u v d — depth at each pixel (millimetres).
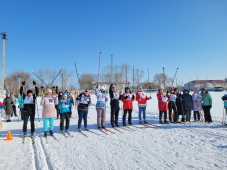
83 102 6469
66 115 6418
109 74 50969
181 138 5055
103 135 5750
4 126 7906
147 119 8953
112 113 7020
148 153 3920
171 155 3756
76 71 7949
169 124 7371
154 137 5289
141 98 7645
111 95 6969
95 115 11172
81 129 6777
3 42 14898
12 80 45094
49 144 4844
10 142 5164
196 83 79500
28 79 47812
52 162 3523
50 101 5879
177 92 8102
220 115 9617
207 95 7379
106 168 3193
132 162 3441
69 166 3320
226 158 3467
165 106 7551
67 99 6496
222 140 4637
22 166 3377
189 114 7762
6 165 3441
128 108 7191
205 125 6785
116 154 3918
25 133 5668
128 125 7375
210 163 3268
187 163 3307
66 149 4367
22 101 5734
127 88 7426
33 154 4098
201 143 4492
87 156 3838
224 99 7117
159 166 3213
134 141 4930
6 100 9250
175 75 8547
